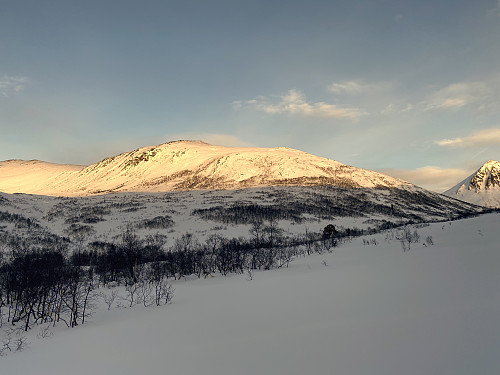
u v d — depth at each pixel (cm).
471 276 1489
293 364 768
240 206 13562
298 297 1673
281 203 14438
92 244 8300
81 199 16288
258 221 11350
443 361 650
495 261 1762
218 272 4469
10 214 10675
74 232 9944
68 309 2433
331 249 5288
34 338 1611
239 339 1055
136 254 5391
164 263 5328
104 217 12188
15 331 1877
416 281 1612
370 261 3022
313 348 855
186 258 5209
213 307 1756
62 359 1136
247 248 6309
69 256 6594
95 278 4831
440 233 4656
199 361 895
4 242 7544
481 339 720
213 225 10981
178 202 15262
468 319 867
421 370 629
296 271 3144
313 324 1096
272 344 945
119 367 948
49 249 6594
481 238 3180
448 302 1088
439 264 2048
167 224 11044
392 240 5047
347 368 695
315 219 12306
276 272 3331
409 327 893
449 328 827
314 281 2167
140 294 2912
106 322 1842
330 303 1409
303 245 6856
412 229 5928
